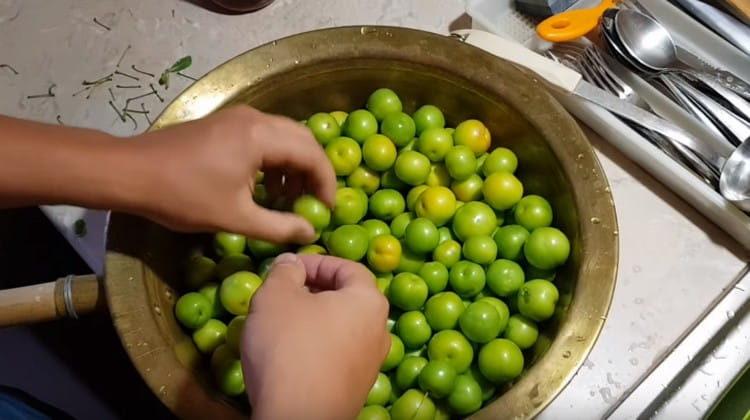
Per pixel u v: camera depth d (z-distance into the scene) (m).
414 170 0.60
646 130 0.63
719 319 0.58
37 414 0.70
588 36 0.68
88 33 0.73
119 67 0.71
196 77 0.70
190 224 0.50
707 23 0.66
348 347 0.42
